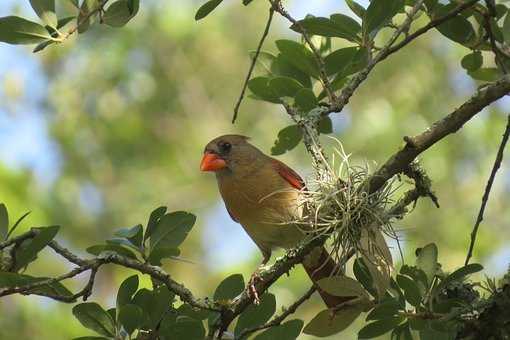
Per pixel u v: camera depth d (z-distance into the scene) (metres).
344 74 6.45
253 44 15.88
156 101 15.79
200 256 15.04
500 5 6.61
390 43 5.93
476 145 14.02
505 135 6.08
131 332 5.52
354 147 13.93
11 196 13.34
